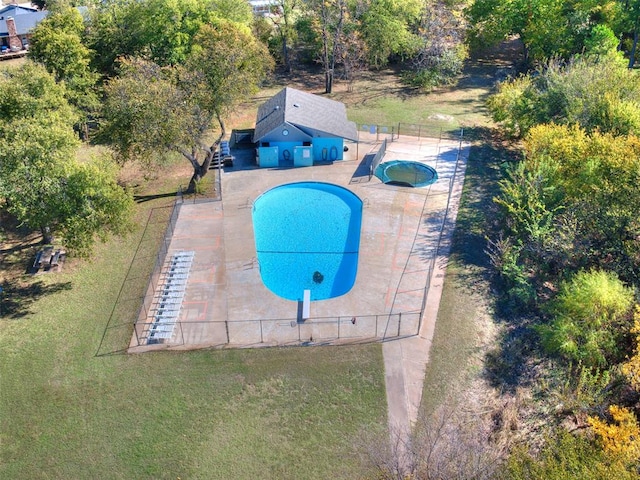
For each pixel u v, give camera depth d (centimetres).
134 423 2622
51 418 2641
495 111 5378
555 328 2933
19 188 3247
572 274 3278
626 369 2580
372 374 2864
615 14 7056
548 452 2267
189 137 4116
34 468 2428
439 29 6762
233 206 4356
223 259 3731
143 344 3047
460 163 4981
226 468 2431
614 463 2098
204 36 5503
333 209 4353
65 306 3331
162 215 4253
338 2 6600
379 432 2567
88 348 3023
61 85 4609
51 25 6106
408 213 4231
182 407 2698
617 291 2917
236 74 4462
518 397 2781
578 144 3834
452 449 2250
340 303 3331
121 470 2422
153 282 3522
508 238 3559
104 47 6575
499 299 3391
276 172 4872
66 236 3306
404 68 7575
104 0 7106
